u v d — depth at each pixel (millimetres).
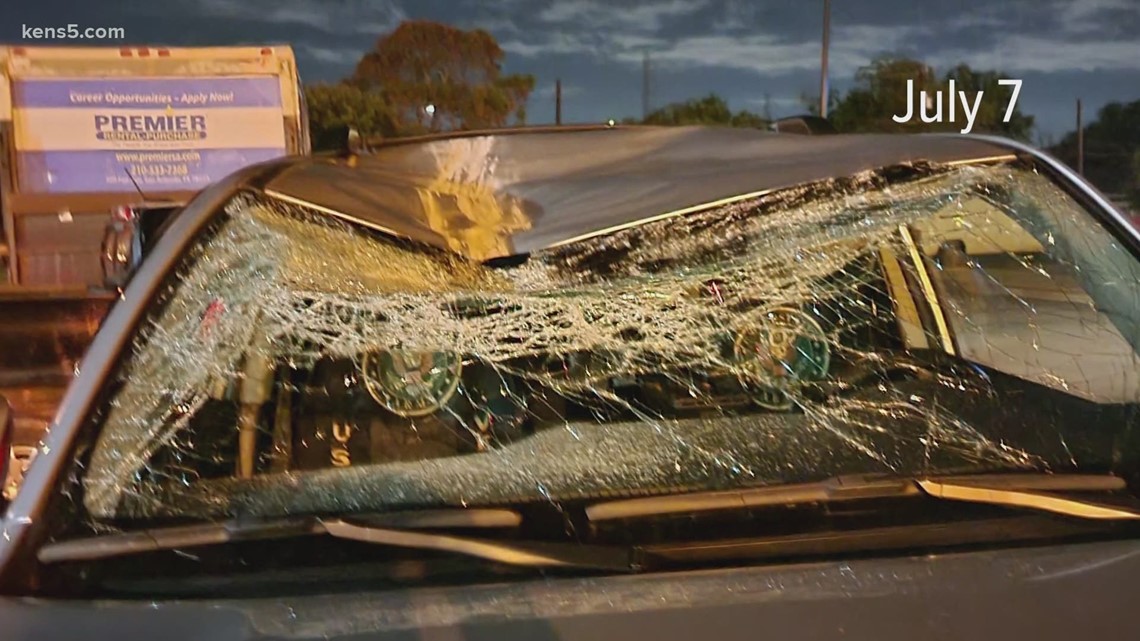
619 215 2770
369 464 2420
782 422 2574
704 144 3305
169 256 2430
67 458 2119
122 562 1984
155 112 10836
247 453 2381
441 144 3352
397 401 2533
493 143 3340
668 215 2762
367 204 2701
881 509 2160
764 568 2004
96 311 6953
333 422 2488
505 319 2637
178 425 2283
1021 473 2350
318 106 29172
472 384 2568
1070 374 2713
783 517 2135
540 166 3141
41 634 1839
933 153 2939
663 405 2621
